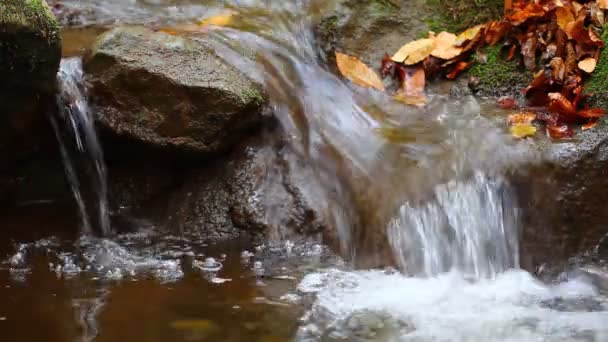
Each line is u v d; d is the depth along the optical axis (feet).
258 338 5.53
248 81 6.43
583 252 6.27
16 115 6.14
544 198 6.28
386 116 6.70
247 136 6.45
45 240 6.15
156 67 6.24
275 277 5.94
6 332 5.49
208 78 6.29
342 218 6.22
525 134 6.46
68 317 5.60
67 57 6.37
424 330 5.66
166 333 5.53
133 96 6.25
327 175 6.35
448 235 6.18
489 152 6.37
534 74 6.84
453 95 6.91
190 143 6.29
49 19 5.97
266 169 6.38
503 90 6.86
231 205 6.30
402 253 6.12
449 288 5.98
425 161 6.36
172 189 6.42
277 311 5.70
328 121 6.56
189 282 5.87
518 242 6.24
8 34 5.87
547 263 6.23
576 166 6.31
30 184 6.34
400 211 6.19
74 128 6.27
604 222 6.29
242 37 6.85
